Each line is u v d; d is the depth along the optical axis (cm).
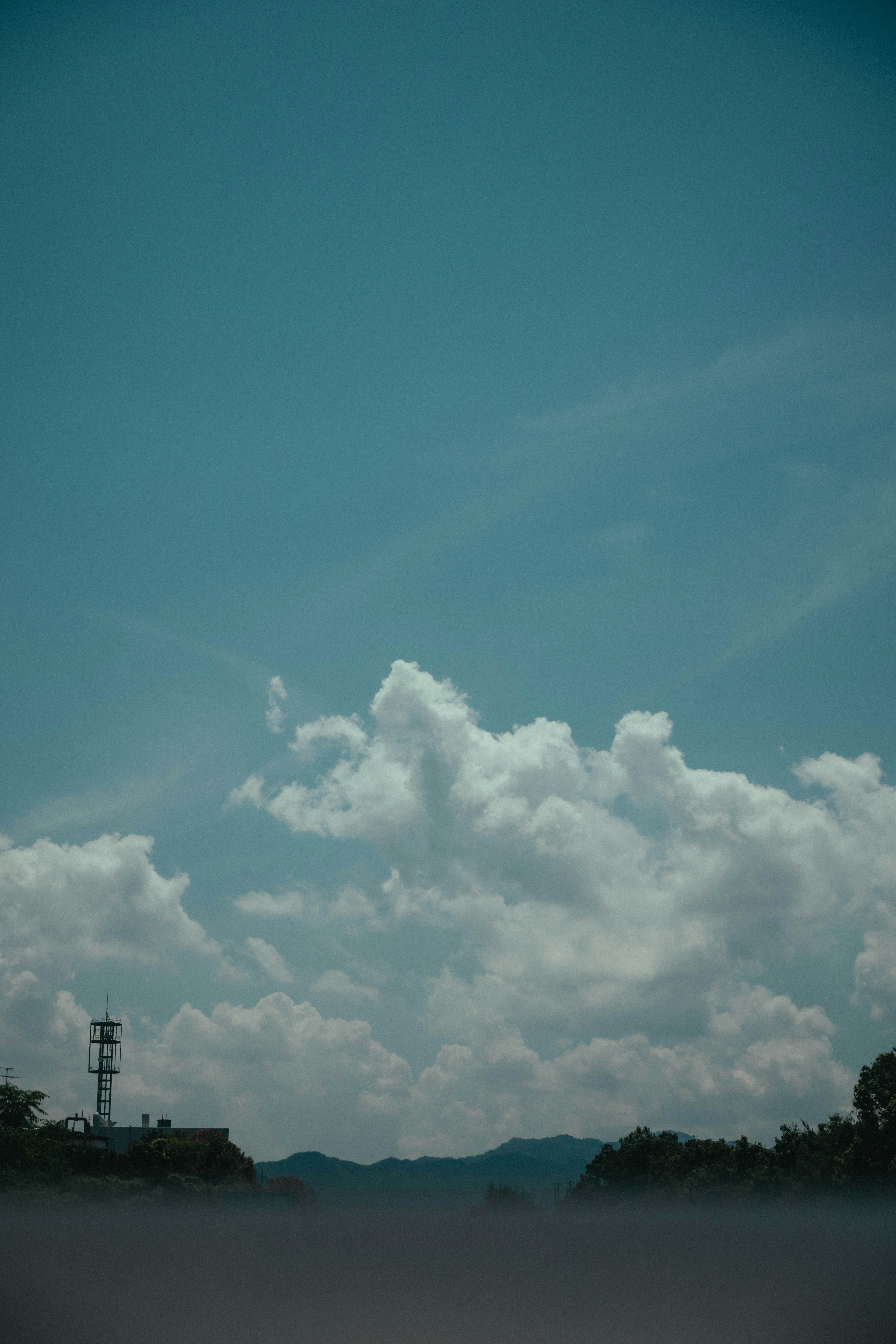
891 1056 8269
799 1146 10819
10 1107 10225
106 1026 16988
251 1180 17512
